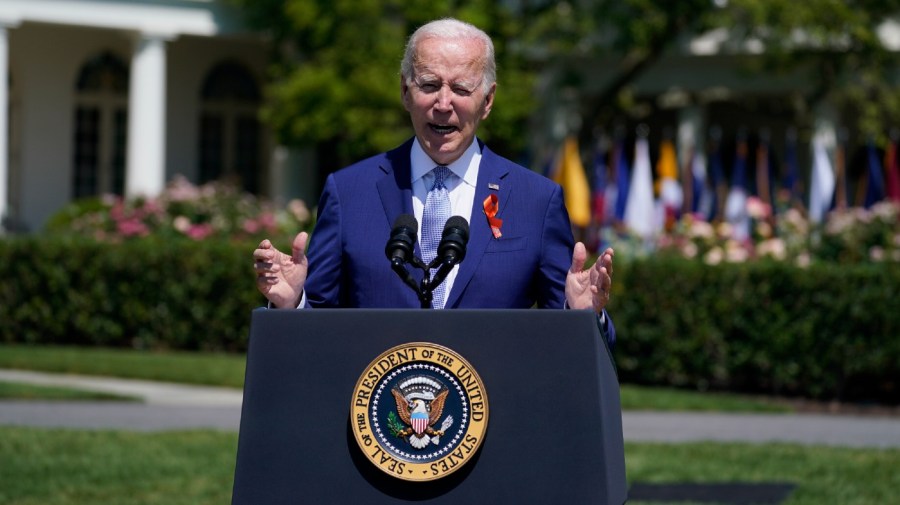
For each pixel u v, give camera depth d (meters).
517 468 8.55
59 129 67.25
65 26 63.59
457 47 10.08
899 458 22.16
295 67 56.88
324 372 8.73
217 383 31.81
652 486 19.75
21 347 38.62
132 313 39.06
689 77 61.88
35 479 19.56
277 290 9.77
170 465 20.89
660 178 47.41
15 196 66.88
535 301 10.57
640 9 54.44
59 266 39.34
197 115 68.81
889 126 57.66
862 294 30.62
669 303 32.78
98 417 26.20
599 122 64.62
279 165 65.94
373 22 53.31
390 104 52.09
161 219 42.91
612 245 38.44
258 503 8.62
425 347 8.60
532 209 10.33
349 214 10.33
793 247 35.28
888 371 30.62
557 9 55.53
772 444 23.67
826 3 52.19
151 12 60.28
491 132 54.09
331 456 8.64
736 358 32.09
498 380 8.64
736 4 54.34
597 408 8.59
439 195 10.41
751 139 72.25
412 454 8.54
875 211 35.03
